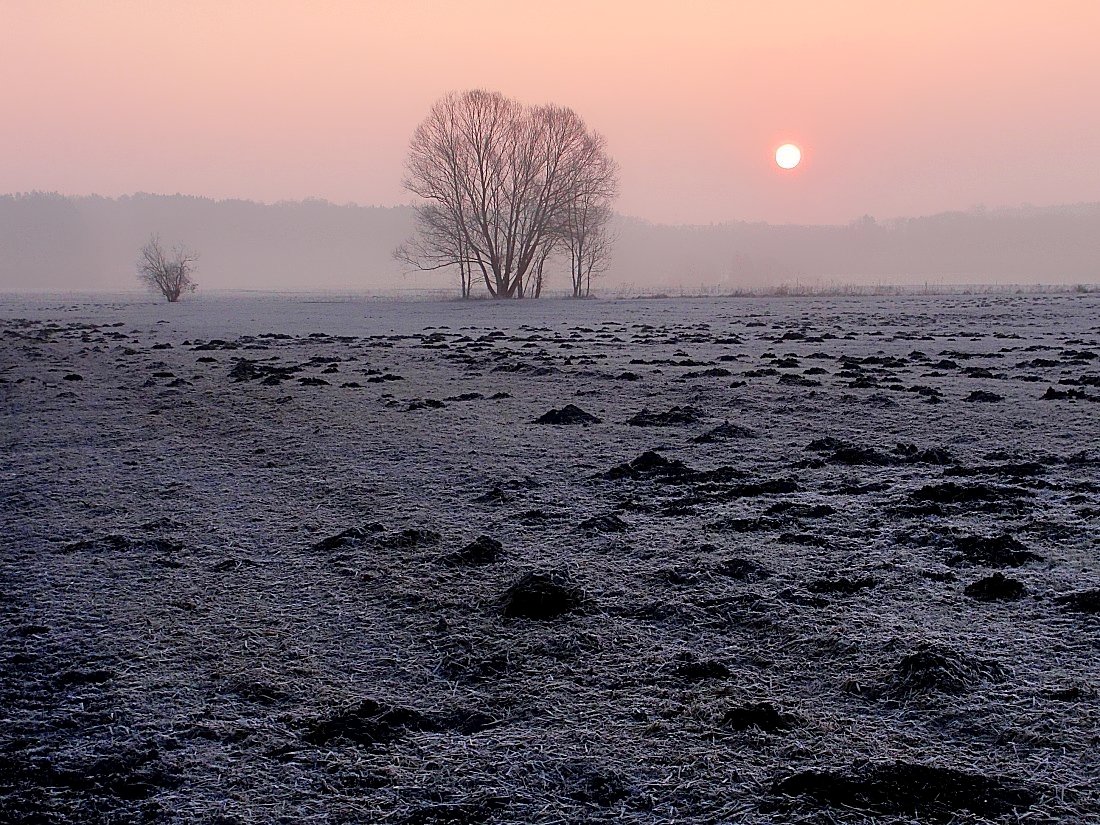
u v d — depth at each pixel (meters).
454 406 16.72
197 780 4.66
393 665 5.95
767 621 6.33
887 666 5.55
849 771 4.45
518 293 82.19
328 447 13.28
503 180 78.31
